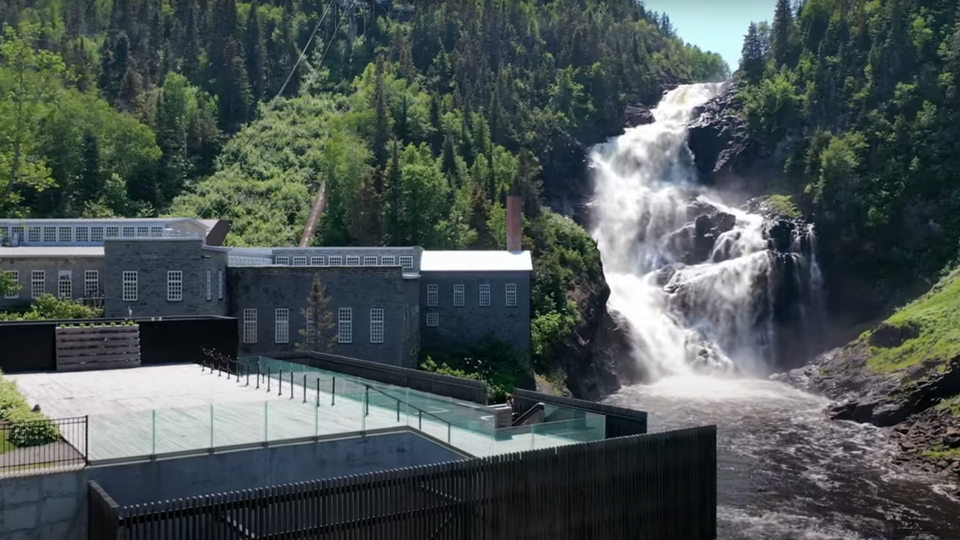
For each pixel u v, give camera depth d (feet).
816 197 322.14
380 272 191.01
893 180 315.58
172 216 330.13
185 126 387.55
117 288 172.24
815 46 425.28
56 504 75.56
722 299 303.89
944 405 186.19
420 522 83.87
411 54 488.02
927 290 288.30
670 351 289.12
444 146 350.64
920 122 325.42
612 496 98.22
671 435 104.37
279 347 189.37
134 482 79.30
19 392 104.47
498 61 491.72
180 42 468.34
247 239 316.40
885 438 185.06
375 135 358.84
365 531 80.79
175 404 103.14
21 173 242.37
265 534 75.77
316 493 78.43
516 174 339.77
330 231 309.42
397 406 99.19
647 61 507.71
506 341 223.51
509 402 154.71
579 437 98.73
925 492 146.00
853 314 303.48
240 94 433.07
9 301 194.29
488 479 88.43
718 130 393.09
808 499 141.90
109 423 85.05
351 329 190.49
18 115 247.50
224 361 137.90
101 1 544.21
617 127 431.84
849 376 232.94
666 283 321.11
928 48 353.10
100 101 357.00
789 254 309.83
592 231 355.56
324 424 94.63
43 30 388.98
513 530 90.07
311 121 425.69
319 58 499.10
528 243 269.03
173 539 71.15
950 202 305.94
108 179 326.85
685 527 105.29
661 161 394.32
